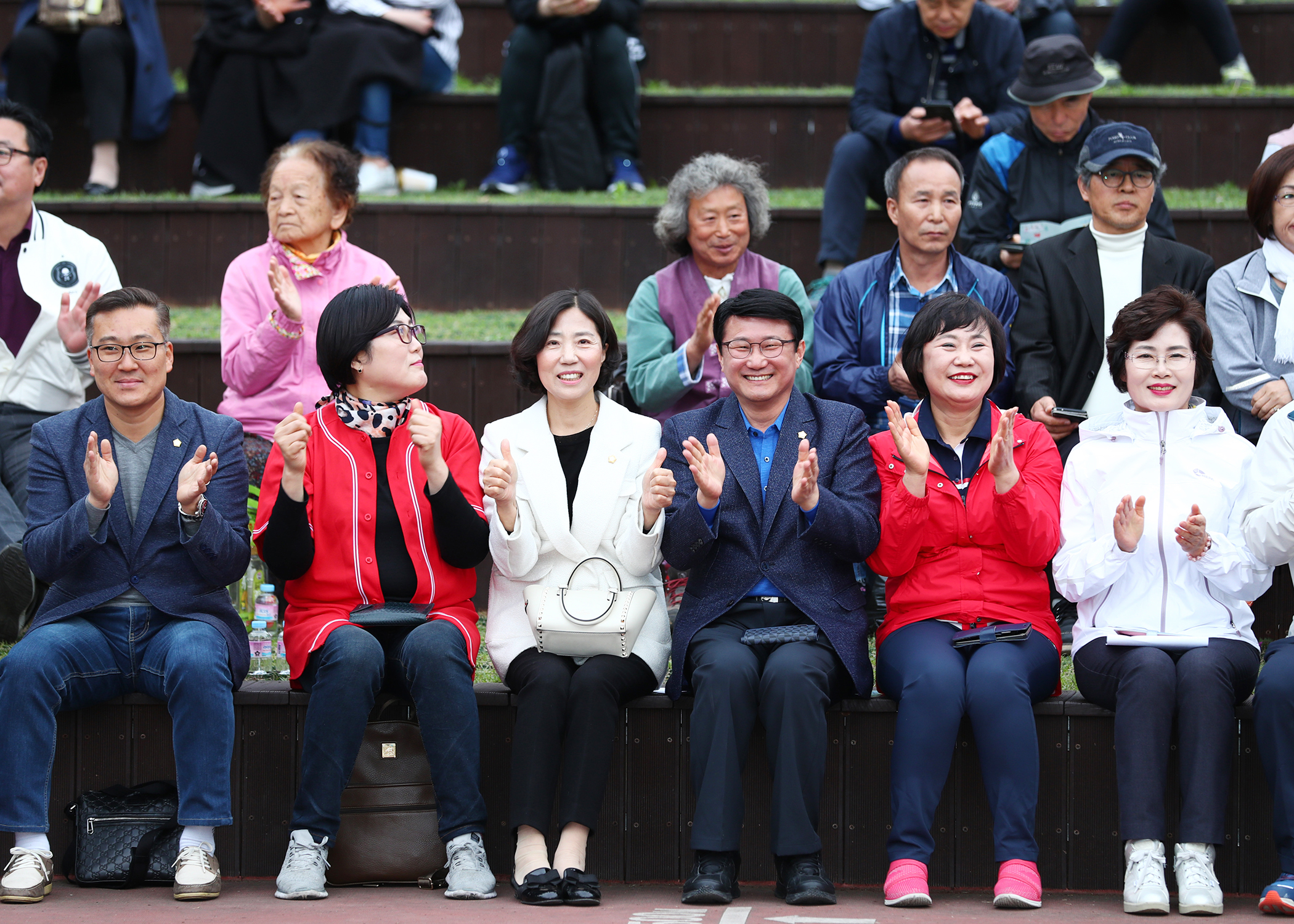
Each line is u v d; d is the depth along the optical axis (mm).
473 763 9055
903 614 9711
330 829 8898
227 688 9102
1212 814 8633
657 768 9531
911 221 12320
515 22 18766
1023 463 9711
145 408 9719
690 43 20906
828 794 9469
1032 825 8758
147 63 18656
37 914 8219
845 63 20875
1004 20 16406
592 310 10008
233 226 17016
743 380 9891
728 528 9758
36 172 12547
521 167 18719
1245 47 20516
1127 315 9875
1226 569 9164
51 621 9430
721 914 8375
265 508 9523
